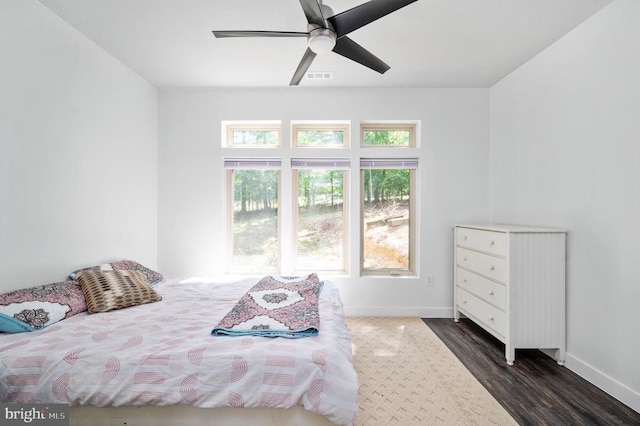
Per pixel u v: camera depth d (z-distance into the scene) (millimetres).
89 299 1971
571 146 2338
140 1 2021
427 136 3490
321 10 1807
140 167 3191
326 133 3678
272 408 1332
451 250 3494
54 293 1887
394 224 3668
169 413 1341
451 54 2723
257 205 3680
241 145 3699
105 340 1520
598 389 2051
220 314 1933
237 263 3682
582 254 2223
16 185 1916
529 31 2357
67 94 2283
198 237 3514
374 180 3662
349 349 1656
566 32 2371
